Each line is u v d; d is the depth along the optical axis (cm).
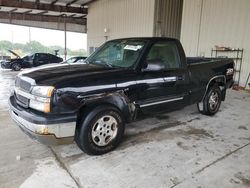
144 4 1200
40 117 236
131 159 273
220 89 465
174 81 352
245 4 772
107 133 283
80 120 265
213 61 448
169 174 243
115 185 223
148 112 331
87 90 258
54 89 239
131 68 305
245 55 791
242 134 359
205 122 414
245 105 548
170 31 1208
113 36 1502
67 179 232
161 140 329
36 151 290
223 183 229
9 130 360
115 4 1445
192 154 288
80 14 1912
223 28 845
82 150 279
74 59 1026
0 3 1473
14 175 237
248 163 269
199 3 920
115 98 283
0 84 831
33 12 1917
